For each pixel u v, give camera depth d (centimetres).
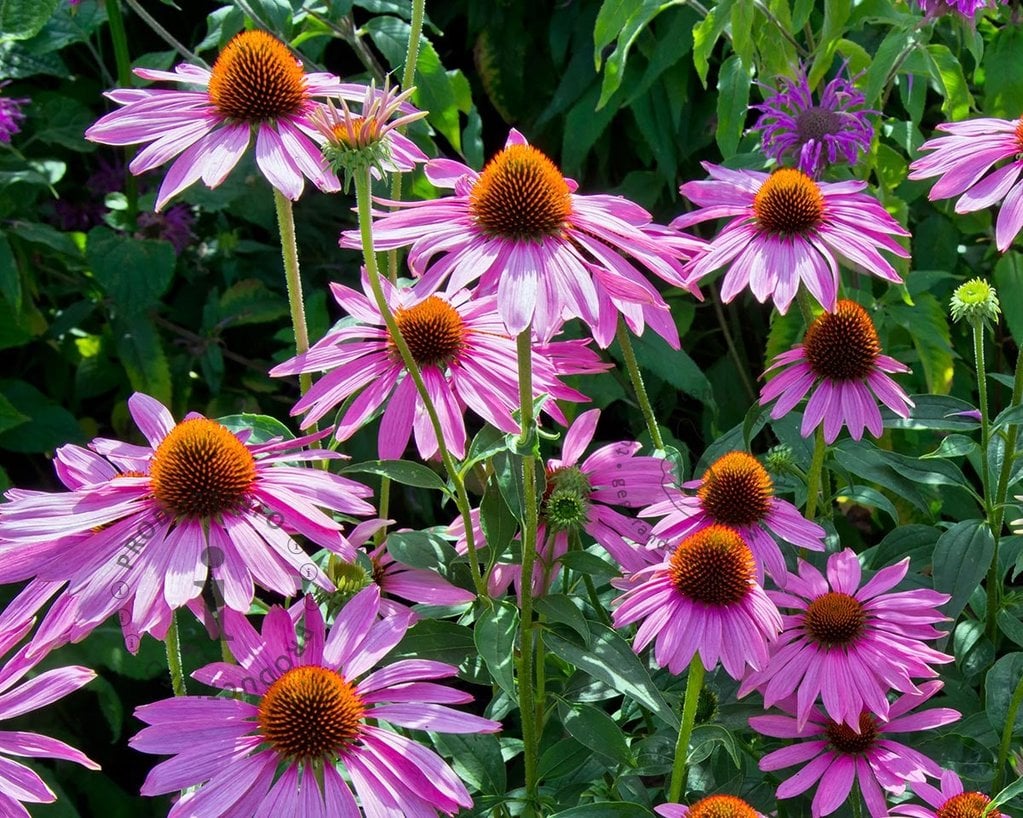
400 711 96
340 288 107
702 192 111
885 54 121
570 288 97
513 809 104
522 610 102
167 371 142
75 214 154
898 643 104
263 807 93
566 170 146
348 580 105
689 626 100
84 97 165
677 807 98
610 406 156
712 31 125
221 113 104
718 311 148
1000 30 135
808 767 104
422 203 101
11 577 95
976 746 107
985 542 110
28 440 140
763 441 148
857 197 110
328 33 126
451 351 105
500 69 154
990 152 108
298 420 152
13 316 139
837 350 108
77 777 134
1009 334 147
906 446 137
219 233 151
